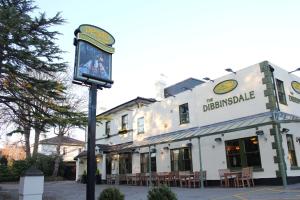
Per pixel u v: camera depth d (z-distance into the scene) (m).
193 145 20.31
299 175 16.38
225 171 17.44
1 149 45.34
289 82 19.06
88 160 9.91
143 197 13.81
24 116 14.20
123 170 26.98
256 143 16.69
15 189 19.42
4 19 11.41
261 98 17.11
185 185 19.03
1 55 12.42
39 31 13.32
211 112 19.83
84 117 14.33
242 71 18.44
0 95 13.80
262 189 13.92
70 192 18.05
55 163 33.56
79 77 10.81
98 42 11.73
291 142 16.88
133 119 27.50
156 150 23.52
